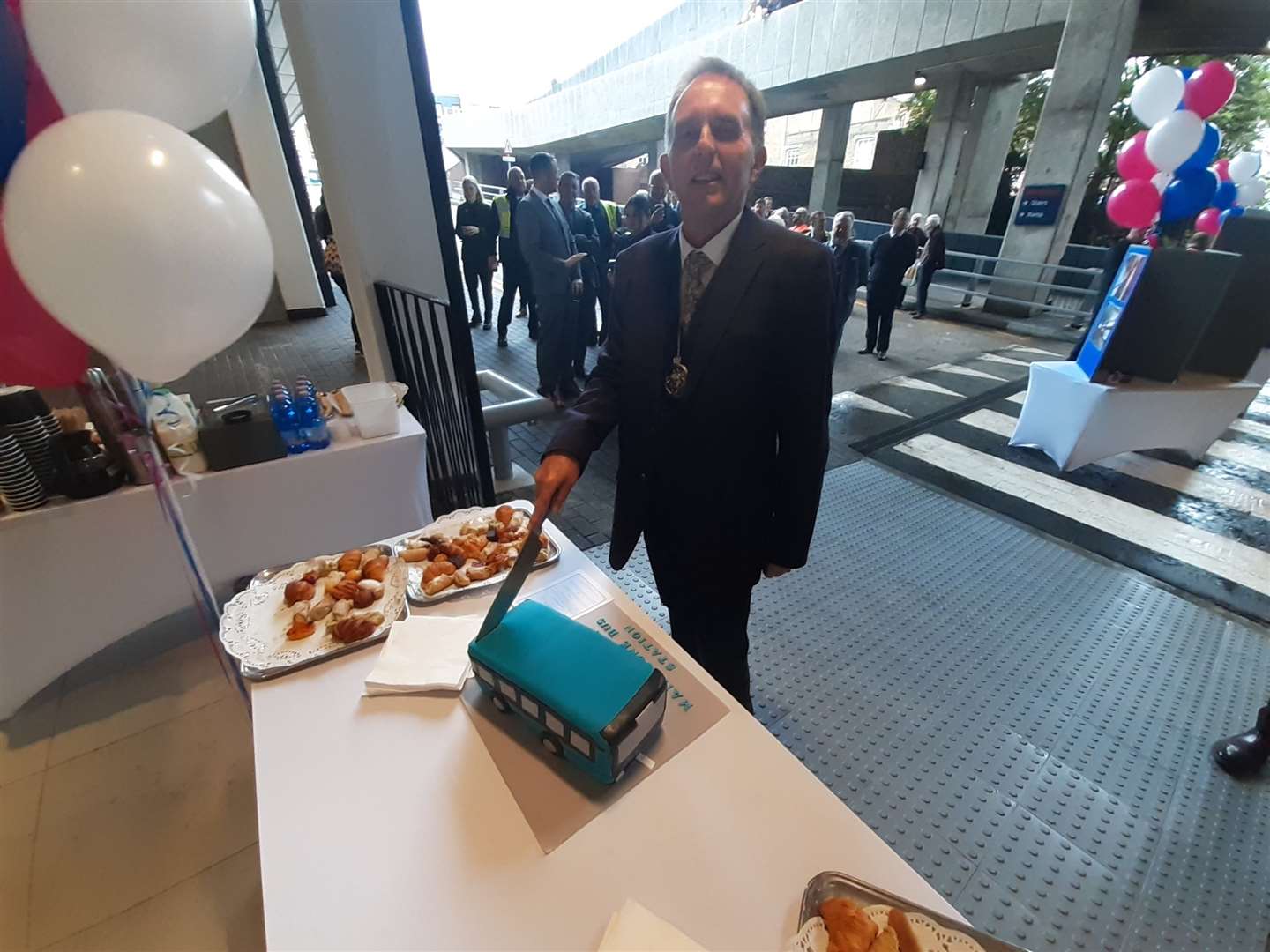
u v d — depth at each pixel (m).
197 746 1.36
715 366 0.87
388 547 1.01
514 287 4.69
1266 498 2.65
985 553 2.21
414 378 2.28
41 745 1.36
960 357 4.98
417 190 2.05
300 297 5.98
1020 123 9.07
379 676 0.72
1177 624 1.83
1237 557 2.21
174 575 1.50
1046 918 1.06
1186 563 2.16
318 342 5.13
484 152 19.94
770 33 8.34
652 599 1.92
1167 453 3.11
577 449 0.86
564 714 0.57
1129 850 1.17
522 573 0.67
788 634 1.77
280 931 0.48
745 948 0.47
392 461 1.72
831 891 0.50
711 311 0.85
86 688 1.51
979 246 7.12
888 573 2.08
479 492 2.31
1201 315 2.41
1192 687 1.58
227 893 1.07
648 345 0.94
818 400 0.90
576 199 3.94
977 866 1.14
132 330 0.73
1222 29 5.84
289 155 6.18
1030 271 6.05
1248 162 3.50
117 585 1.43
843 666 1.64
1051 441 2.94
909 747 1.40
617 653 0.64
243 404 1.64
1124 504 2.58
